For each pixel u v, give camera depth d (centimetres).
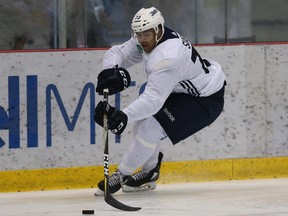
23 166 1644
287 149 1780
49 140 1656
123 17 1761
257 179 1756
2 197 1566
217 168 1733
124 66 1507
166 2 1788
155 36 1383
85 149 1670
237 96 1748
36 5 1709
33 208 1410
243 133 1752
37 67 1650
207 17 1806
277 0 1833
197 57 1447
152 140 1448
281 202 1431
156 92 1359
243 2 1819
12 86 1638
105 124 1348
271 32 1839
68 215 1326
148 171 1545
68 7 1727
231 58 1748
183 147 1711
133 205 1403
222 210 1352
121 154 1686
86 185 1672
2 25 1695
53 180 1656
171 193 1551
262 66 1764
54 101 1659
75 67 1667
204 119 1457
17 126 1641
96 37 1748
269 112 1769
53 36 1725
